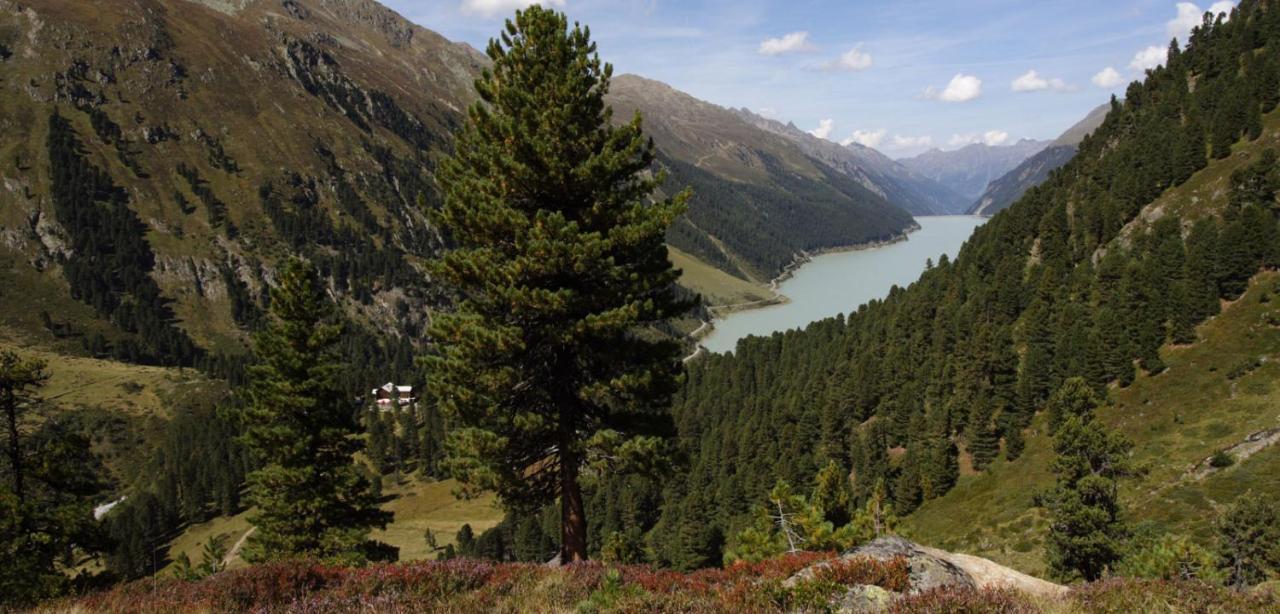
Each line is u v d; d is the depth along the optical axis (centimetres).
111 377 18212
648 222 1733
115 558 10012
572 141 1792
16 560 1738
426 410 14612
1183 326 8325
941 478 8506
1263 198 9800
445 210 1830
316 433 2967
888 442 10544
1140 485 5966
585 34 1827
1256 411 6425
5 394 2073
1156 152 12812
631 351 1830
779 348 17150
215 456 13300
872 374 11756
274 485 2861
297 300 3012
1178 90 15125
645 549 7250
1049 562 3838
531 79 1795
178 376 18975
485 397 1783
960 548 6425
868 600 927
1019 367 10125
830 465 4334
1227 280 8531
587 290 1809
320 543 2861
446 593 1110
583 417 1964
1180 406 7288
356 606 1005
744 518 8469
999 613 796
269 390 2923
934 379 10738
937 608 808
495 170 1766
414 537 10675
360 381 17125
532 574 1209
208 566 2536
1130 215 12212
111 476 14762
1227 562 3759
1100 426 3631
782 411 11856
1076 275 11338
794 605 916
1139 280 9581
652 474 1786
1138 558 2123
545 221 1662
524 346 1686
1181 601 859
